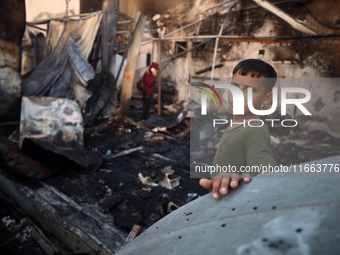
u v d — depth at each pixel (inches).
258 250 18.1
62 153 151.7
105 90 288.5
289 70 319.3
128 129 263.9
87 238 94.8
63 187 141.1
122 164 181.2
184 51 401.4
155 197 136.8
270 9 235.0
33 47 385.4
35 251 101.4
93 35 267.4
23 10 212.7
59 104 195.0
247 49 350.0
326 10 295.7
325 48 294.8
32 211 122.6
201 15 383.2
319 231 17.0
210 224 23.8
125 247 34.7
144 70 438.0
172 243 24.9
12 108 219.6
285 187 23.3
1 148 142.4
